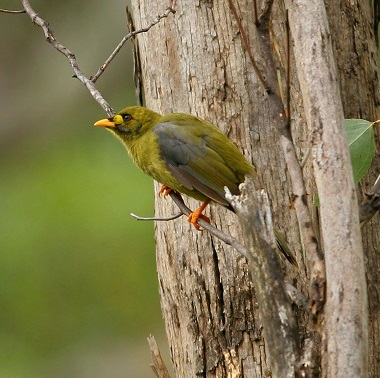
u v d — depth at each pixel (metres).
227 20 10.82
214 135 10.57
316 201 9.10
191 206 11.05
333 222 7.79
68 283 19.05
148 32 11.27
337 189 7.84
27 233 19.25
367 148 9.70
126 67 22.78
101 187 19.36
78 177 19.88
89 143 21.33
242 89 10.74
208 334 10.64
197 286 10.71
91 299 19.06
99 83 22.70
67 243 19.08
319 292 7.76
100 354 19.09
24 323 19.14
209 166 10.44
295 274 10.26
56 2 23.38
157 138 10.79
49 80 23.16
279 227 10.45
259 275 7.72
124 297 18.98
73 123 22.59
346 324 7.55
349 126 9.74
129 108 11.28
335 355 7.54
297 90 10.53
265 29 8.80
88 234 19.02
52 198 19.47
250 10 10.78
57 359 19.05
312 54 8.12
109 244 18.97
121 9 23.17
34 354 19.11
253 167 10.52
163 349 18.88
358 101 11.07
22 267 19.14
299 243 10.36
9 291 19.14
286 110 8.88
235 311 10.48
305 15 8.19
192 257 10.76
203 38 10.88
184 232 10.84
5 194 20.62
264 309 7.71
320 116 8.00
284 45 10.59
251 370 10.41
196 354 10.71
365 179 10.85
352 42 11.16
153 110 11.39
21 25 23.55
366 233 10.70
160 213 11.23
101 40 23.06
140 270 18.83
